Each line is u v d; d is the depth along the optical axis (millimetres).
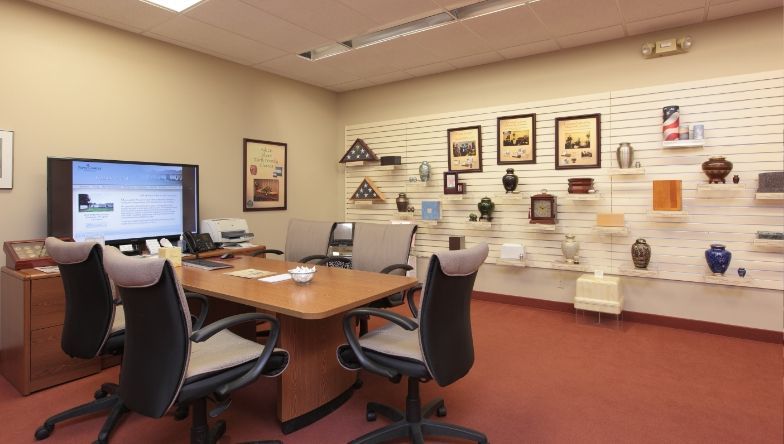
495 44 4164
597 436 2162
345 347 2047
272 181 5078
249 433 2213
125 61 3734
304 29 3744
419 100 5273
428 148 5207
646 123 3908
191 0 3213
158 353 1566
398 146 5453
